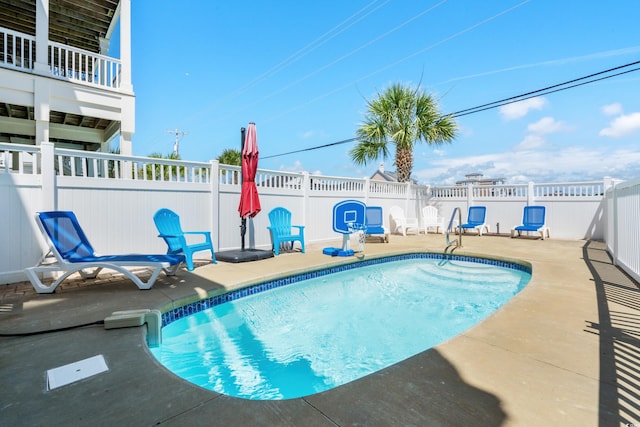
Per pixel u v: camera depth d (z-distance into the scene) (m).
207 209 6.30
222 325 3.72
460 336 2.53
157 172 6.11
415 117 11.75
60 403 1.65
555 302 3.40
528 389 1.78
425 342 3.34
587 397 1.70
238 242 6.81
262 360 2.93
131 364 2.07
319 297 4.86
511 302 3.40
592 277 4.55
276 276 4.96
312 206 8.51
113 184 5.13
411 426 1.46
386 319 3.98
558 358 2.15
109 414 1.56
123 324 2.70
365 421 1.50
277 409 1.60
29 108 8.24
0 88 6.25
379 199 10.52
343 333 3.55
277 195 7.66
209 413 1.57
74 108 7.11
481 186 11.38
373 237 10.01
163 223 4.89
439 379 1.88
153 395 1.73
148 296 3.66
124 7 7.64
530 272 5.68
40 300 3.47
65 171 7.02
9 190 4.26
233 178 6.76
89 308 3.21
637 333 2.58
